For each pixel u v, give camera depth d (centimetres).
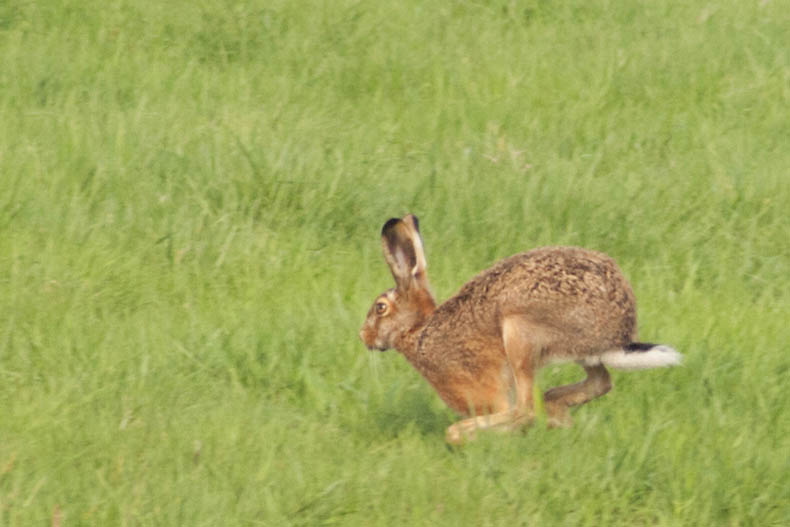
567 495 1047
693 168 1730
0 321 1300
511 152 1723
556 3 2269
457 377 1163
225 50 2044
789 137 1855
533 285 1104
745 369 1252
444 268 1464
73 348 1255
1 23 2033
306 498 1023
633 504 1058
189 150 1662
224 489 1034
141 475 1049
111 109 1784
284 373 1251
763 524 1040
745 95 1956
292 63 2008
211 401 1191
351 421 1188
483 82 1972
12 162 1584
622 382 1252
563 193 1600
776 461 1090
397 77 1967
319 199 1570
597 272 1107
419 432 1177
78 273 1376
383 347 1215
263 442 1109
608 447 1116
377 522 1008
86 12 2073
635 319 1130
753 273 1527
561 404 1176
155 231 1494
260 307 1369
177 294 1397
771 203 1639
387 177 1652
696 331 1337
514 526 1015
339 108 1881
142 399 1170
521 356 1111
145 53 1989
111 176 1580
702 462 1085
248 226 1519
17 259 1397
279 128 1756
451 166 1695
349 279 1448
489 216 1565
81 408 1151
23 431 1102
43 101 1823
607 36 2145
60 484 1027
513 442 1108
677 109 1922
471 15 2230
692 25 2208
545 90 1958
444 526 1002
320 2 2156
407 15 2173
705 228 1588
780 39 2152
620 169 1711
